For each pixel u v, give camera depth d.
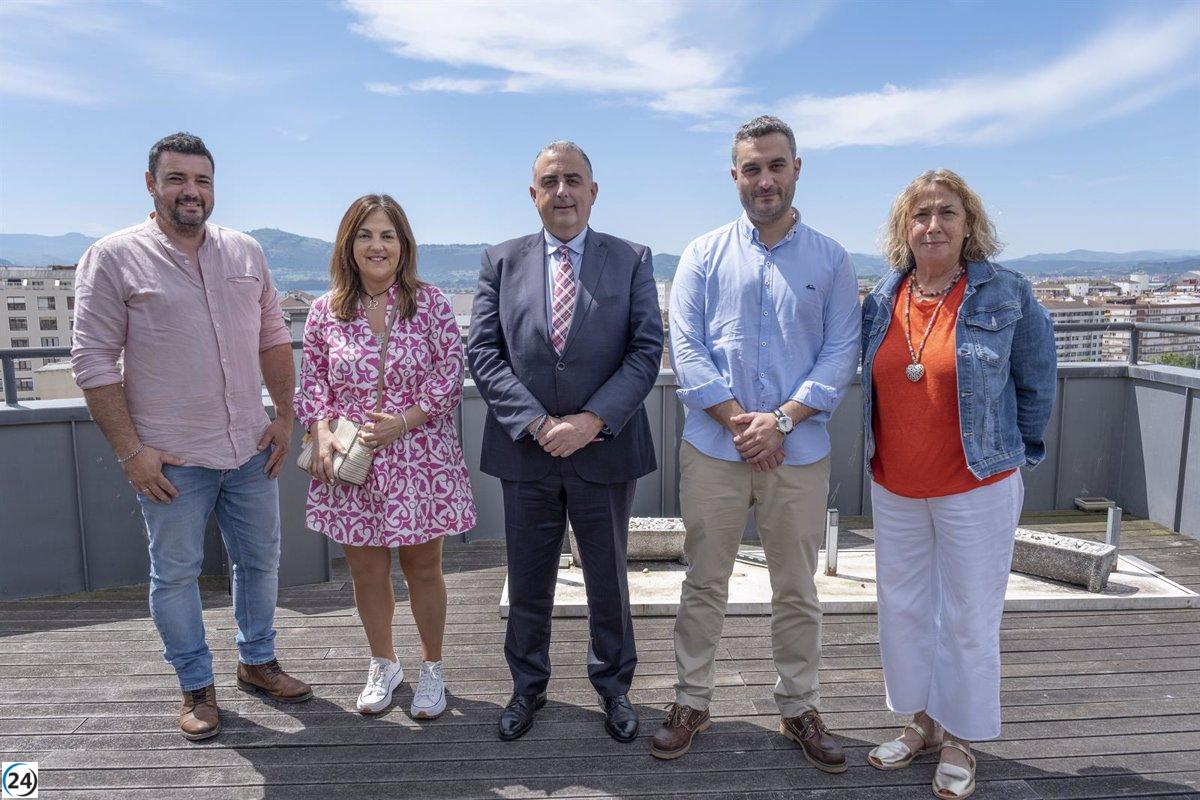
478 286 2.26
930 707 2.09
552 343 2.09
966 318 1.91
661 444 4.36
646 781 2.03
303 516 3.45
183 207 2.09
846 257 2.10
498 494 4.19
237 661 2.75
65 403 3.39
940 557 2.02
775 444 1.97
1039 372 1.96
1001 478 1.93
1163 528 4.29
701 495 2.11
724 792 1.98
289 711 2.40
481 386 2.13
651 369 2.09
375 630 2.39
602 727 2.29
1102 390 4.57
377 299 2.27
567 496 2.15
